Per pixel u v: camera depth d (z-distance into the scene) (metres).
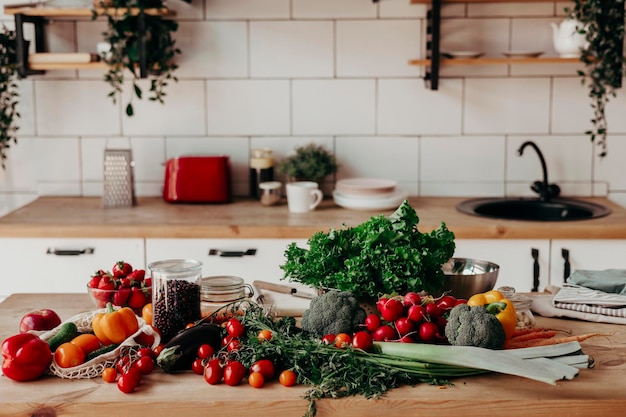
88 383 1.73
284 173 3.61
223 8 3.63
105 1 3.38
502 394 1.65
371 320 1.83
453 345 1.76
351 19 3.64
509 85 3.67
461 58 3.51
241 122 3.72
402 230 2.02
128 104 3.46
